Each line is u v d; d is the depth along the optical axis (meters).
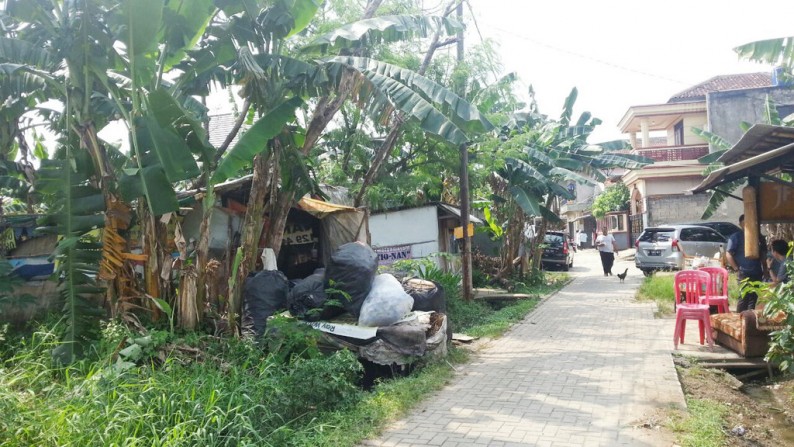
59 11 6.55
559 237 24.20
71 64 6.46
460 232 12.41
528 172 15.73
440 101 7.38
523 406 5.59
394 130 11.28
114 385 4.65
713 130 23.38
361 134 12.91
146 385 4.64
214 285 7.28
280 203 8.42
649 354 7.59
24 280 8.16
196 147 6.93
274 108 6.97
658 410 5.31
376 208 13.04
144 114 6.48
